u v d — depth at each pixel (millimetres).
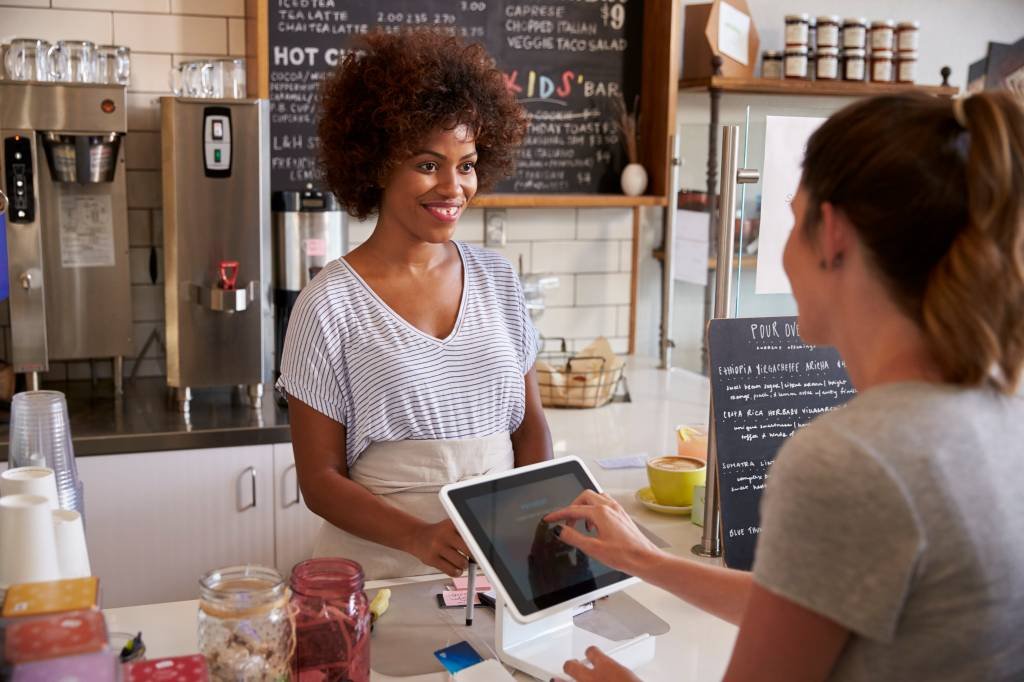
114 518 2543
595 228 3578
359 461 1736
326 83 1779
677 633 1416
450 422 1724
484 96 1704
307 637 1168
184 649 1296
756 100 3684
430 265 1770
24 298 2666
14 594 957
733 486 1629
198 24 3006
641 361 3588
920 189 813
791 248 929
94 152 2664
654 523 1891
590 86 3459
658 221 3668
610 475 2314
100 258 2807
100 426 2594
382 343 1688
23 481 1211
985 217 795
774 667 817
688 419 2852
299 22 3117
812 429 831
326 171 1800
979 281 798
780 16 3652
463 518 1274
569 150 3475
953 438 805
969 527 791
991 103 811
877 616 776
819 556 790
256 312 2750
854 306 877
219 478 2609
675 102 3340
